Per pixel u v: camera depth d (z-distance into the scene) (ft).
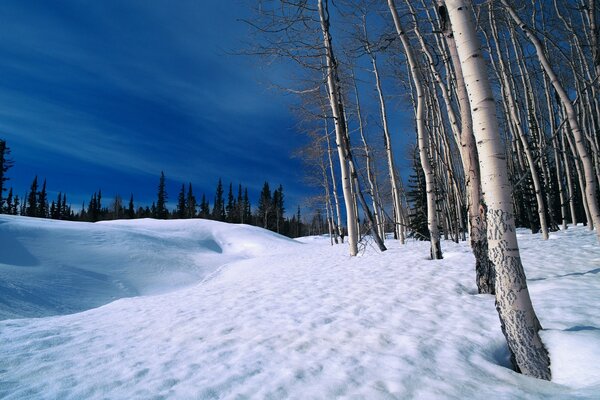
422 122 27.66
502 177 9.55
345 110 43.45
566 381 8.16
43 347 12.89
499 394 7.85
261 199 203.62
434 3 28.81
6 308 27.22
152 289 44.32
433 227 27.99
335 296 18.78
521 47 43.65
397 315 14.40
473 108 9.82
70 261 45.68
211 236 94.48
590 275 17.37
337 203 82.74
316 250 60.08
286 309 16.92
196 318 16.43
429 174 27.96
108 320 17.52
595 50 23.70
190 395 8.65
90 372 10.42
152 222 100.58
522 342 9.08
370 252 40.65
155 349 12.37
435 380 8.73
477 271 17.38
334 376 9.23
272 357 10.86
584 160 21.47
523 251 27.37
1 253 42.60
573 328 10.69
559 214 61.46
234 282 29.35
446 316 13.78
